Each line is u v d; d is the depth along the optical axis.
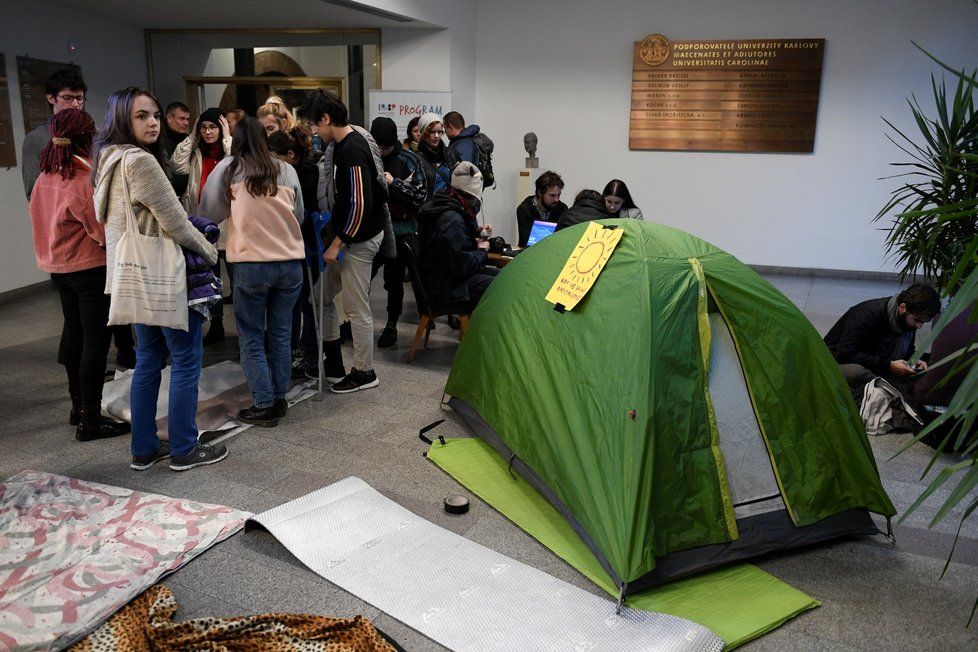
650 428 2.19
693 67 7.05
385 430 3.25
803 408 2.43
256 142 2.95
